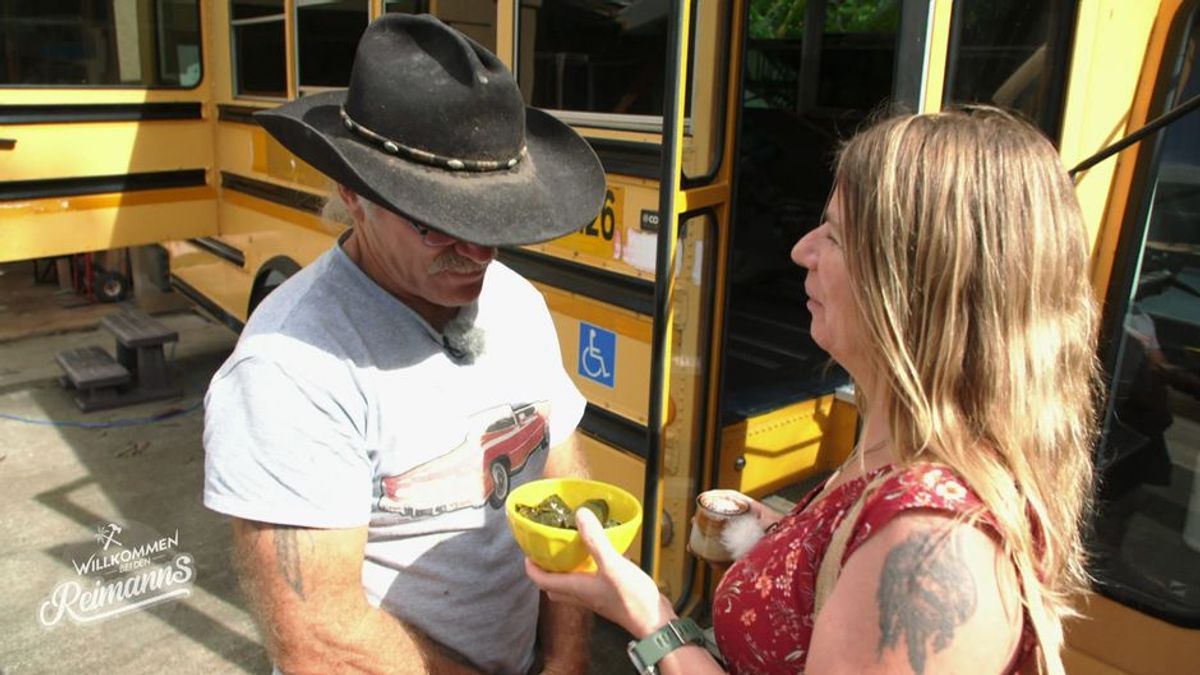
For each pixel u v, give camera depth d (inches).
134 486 158.4
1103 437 81.7
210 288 206.8
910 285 37.6
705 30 92.0
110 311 265.6
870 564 35.7
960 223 36.6
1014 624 35.2
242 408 45.8
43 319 257.8
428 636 53.3
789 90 162.1
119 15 179.3
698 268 97.3
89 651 113.4
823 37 155.1
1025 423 36.9
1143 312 80.5
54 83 173.3
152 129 187.3
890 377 38.7
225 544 139.9
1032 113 87.9
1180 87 79.1
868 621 35.1
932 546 34.3
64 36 173.5
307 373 46.5
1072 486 40.8
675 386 100.1
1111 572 80.5
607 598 45.4
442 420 51.5
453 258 48.3
